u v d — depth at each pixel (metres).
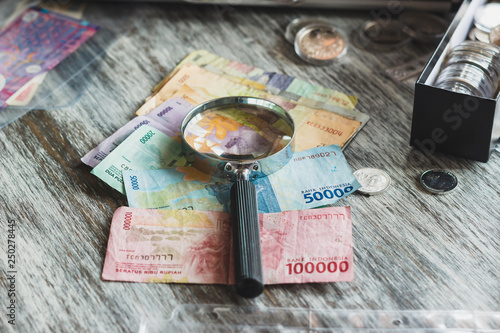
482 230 0.89
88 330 0.77
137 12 1.33
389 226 0.89
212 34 1.28
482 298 0.80
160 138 1.01
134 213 0.89
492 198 0.93
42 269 0.84
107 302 0.80
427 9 1.27
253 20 1.31
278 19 1.31
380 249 0.86
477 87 0.96
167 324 0.77
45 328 0.78
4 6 1.33
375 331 0.76
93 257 0.86
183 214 0.89
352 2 1.29
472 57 0.99
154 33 1.28
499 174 0.97
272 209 0.90
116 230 0.87
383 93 1.13
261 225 0.87
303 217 0.88
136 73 1.18
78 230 0.89
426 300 0.80
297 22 1.30
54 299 0.81
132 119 1.07
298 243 0.85
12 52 1.22
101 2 1.34
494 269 0.84
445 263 0.84
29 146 1.03
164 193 0.92
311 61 1.19
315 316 0.77
